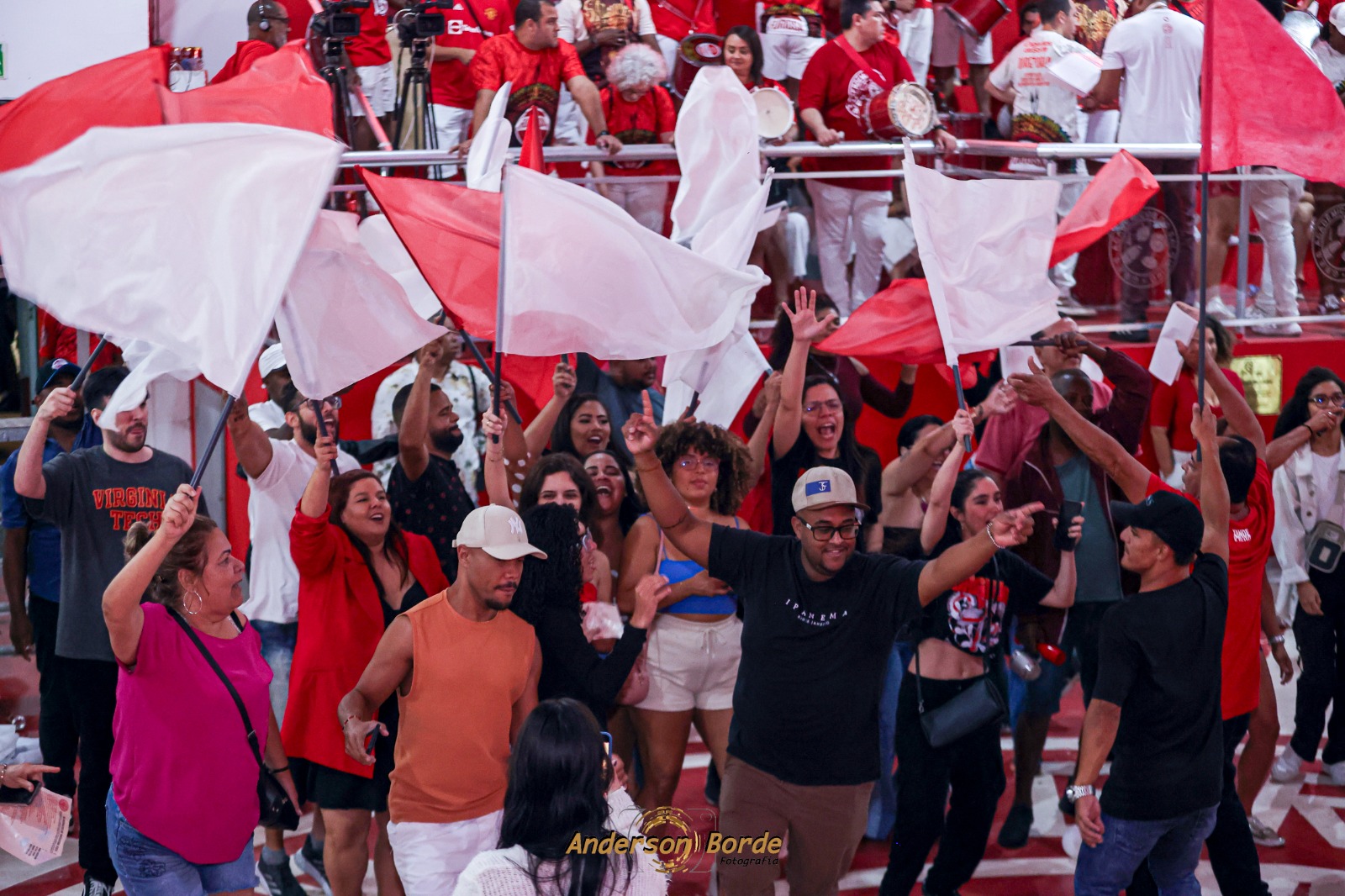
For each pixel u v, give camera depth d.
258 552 17.91
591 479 16.02
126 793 11.89
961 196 16.92
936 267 16.61
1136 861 13.15
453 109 24.36
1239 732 15.33
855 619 12.72
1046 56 25.25
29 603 19.69
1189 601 12.87
